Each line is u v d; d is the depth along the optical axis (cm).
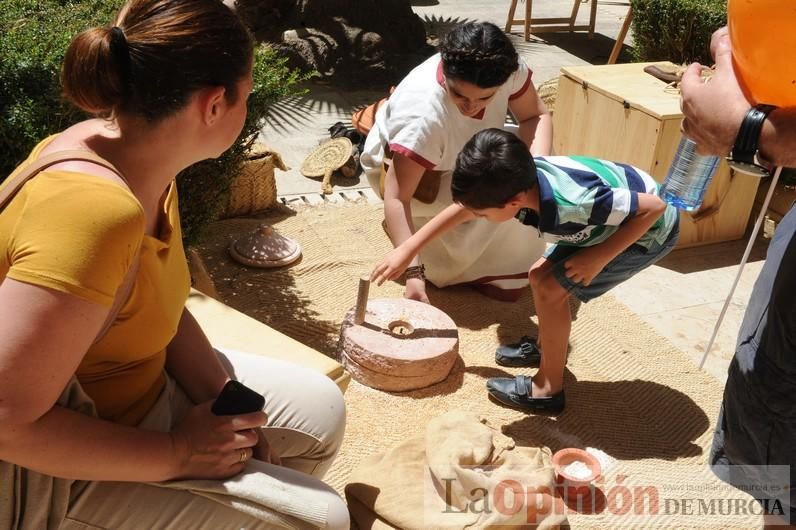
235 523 152
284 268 368
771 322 174
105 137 139
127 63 127
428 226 285
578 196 245
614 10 973
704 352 327
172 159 140
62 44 252
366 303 298
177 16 130
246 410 153
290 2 712
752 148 152
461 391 296
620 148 404
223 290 348
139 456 140
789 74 146
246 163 398
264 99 315
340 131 517
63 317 119
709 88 160
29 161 138
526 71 332
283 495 152
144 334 149
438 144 319
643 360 322
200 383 178
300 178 468
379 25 705
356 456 257
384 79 665
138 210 127
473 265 356
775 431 178
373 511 221
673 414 291
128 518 149
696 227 407
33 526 140
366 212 428
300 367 197
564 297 267
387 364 285
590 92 417
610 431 280
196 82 131
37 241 119
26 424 122
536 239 353
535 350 314
